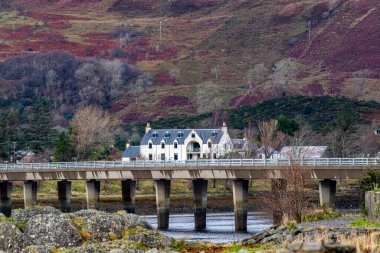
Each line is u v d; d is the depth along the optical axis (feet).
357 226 484.74
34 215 466.29
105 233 453.58
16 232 442.50
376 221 526.16
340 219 570.05
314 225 510.58
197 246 467.52
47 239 442.50
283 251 282.36
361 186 647.56
